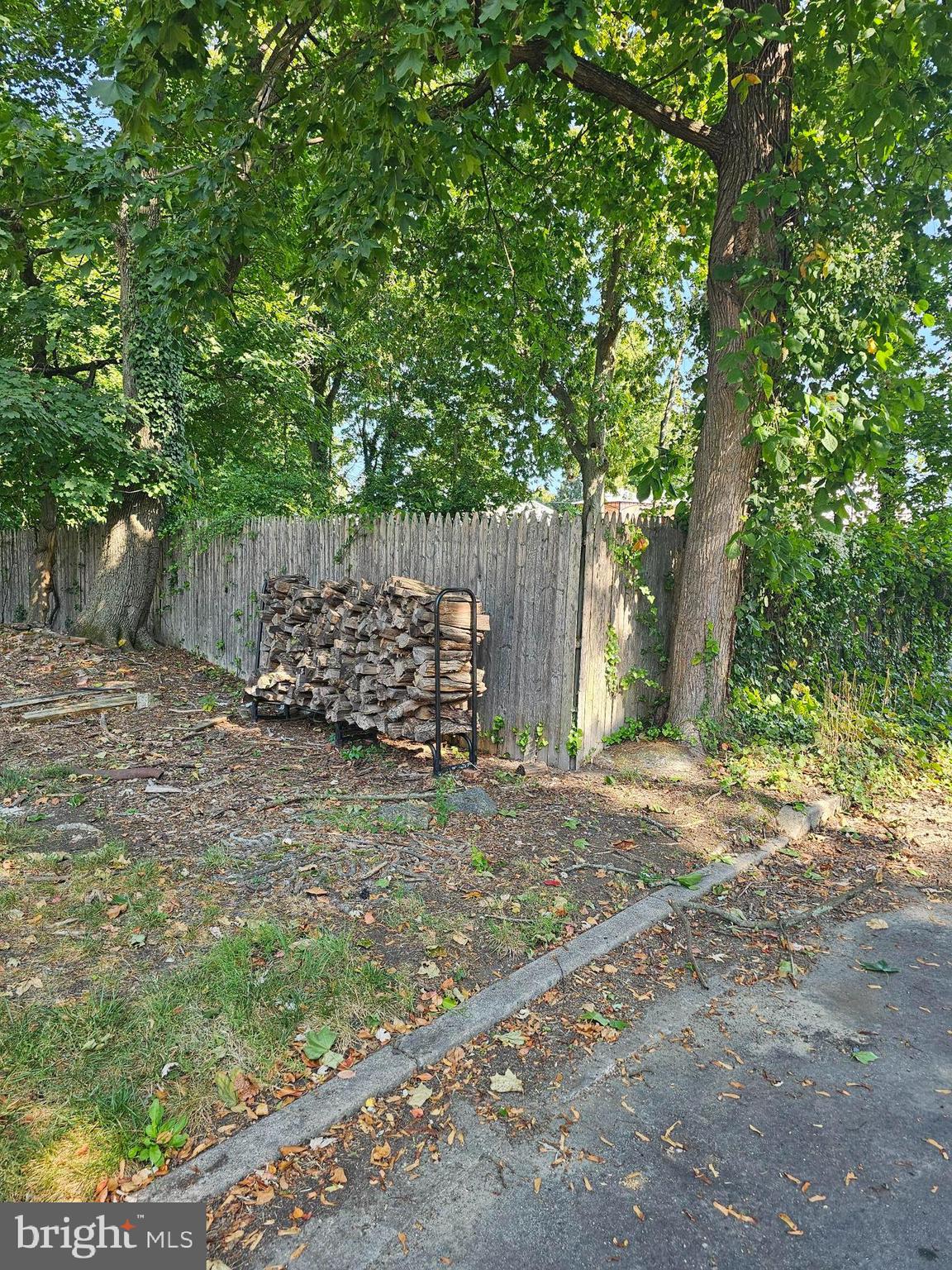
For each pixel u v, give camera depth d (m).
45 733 6.57
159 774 5.52
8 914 3.33
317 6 4.92
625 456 16.66
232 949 3.05
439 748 5.60
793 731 6.55
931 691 8.29
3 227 7.05
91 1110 2.21
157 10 3.99
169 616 11.27
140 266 6.25
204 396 13.90
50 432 9.10
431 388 17.95
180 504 11.27
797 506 6.48
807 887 4.33
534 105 7.41
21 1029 2.54
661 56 8.20
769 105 6.00
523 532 6.13
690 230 9.33
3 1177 1.99
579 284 13.99
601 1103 2.48
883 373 6.16
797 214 5.99
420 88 5.67
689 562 6.54
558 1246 1.93
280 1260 1.85
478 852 4.21
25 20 9.80
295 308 14.66
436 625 5.51
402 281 14.77
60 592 11.70
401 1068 2.50
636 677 6.59
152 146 5.95
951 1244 2.01
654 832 4.83
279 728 7.11
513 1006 2.91
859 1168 2.26
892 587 8.29
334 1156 2.18
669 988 3.21
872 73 5.59
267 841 4.26
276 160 6.09
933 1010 3.16
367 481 18.94
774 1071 2.71
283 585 7.68
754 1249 1.96
